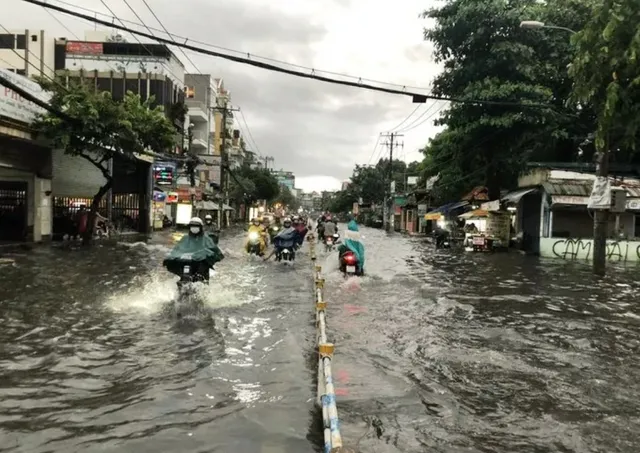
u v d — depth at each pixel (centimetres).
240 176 7300
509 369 561
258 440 369
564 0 2712
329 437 306
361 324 762
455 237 3241
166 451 351
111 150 2123
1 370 513
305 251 2197
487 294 1099
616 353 636
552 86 2858
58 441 363
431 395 473
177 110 4128
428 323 787
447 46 2903
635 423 419
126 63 4269
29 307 814
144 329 688
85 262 1451
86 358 557
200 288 918
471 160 3206
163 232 3366
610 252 2156
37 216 2038
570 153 3094
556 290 1181
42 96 1964
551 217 2361
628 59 912
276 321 757
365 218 9031
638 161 2645
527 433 397
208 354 579
